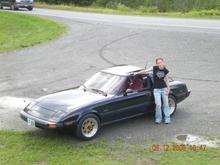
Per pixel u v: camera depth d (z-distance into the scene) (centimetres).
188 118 1193
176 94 1216
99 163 870
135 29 2795
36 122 978
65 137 1025
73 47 2338
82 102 1020
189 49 2191
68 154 917
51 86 1592
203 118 1194
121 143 990
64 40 2539
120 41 2439
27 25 3216
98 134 1052
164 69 1132
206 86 1566
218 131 1082
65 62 2005
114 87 1089
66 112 978
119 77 1116
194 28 2795
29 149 944
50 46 2391
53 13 4191
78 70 1844
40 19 3416
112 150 946
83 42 2455
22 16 3588
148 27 2881
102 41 2459
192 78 1684
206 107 1305
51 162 873
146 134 1055
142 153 930
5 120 1162
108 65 1919
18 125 1119
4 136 1025
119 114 1073
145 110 1141
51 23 3188
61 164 862
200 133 1066
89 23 3186
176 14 4188
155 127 1110
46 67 1914
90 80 1157
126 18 3625
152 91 1145
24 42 2531
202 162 879
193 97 1420
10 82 1658
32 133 1052
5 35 2889
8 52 2273
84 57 2094
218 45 2247
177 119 1184
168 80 1150
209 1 6138
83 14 4103
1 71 1855
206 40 2369
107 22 3241
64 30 2859
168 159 896
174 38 2455
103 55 2123
